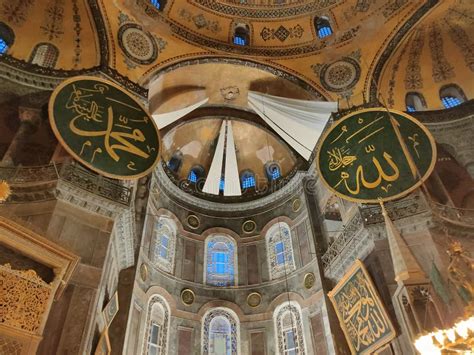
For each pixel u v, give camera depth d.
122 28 13.98
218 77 16.53
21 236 4.27
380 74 14.91
